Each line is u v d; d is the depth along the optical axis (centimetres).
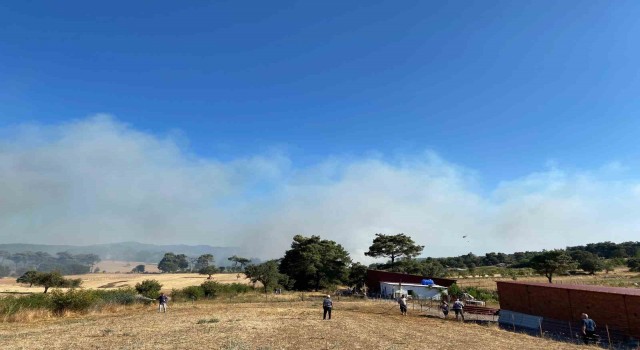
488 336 2556
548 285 3250
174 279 14988
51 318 3553
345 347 2027
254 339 2189
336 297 6025
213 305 4788
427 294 5897
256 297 6012
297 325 2775
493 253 18725
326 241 8831
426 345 2148
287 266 8719
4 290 9675
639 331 2455
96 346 2022
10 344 2109
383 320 3256
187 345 2009
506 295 3666
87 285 13250
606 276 9588
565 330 2859
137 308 4472
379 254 9731
